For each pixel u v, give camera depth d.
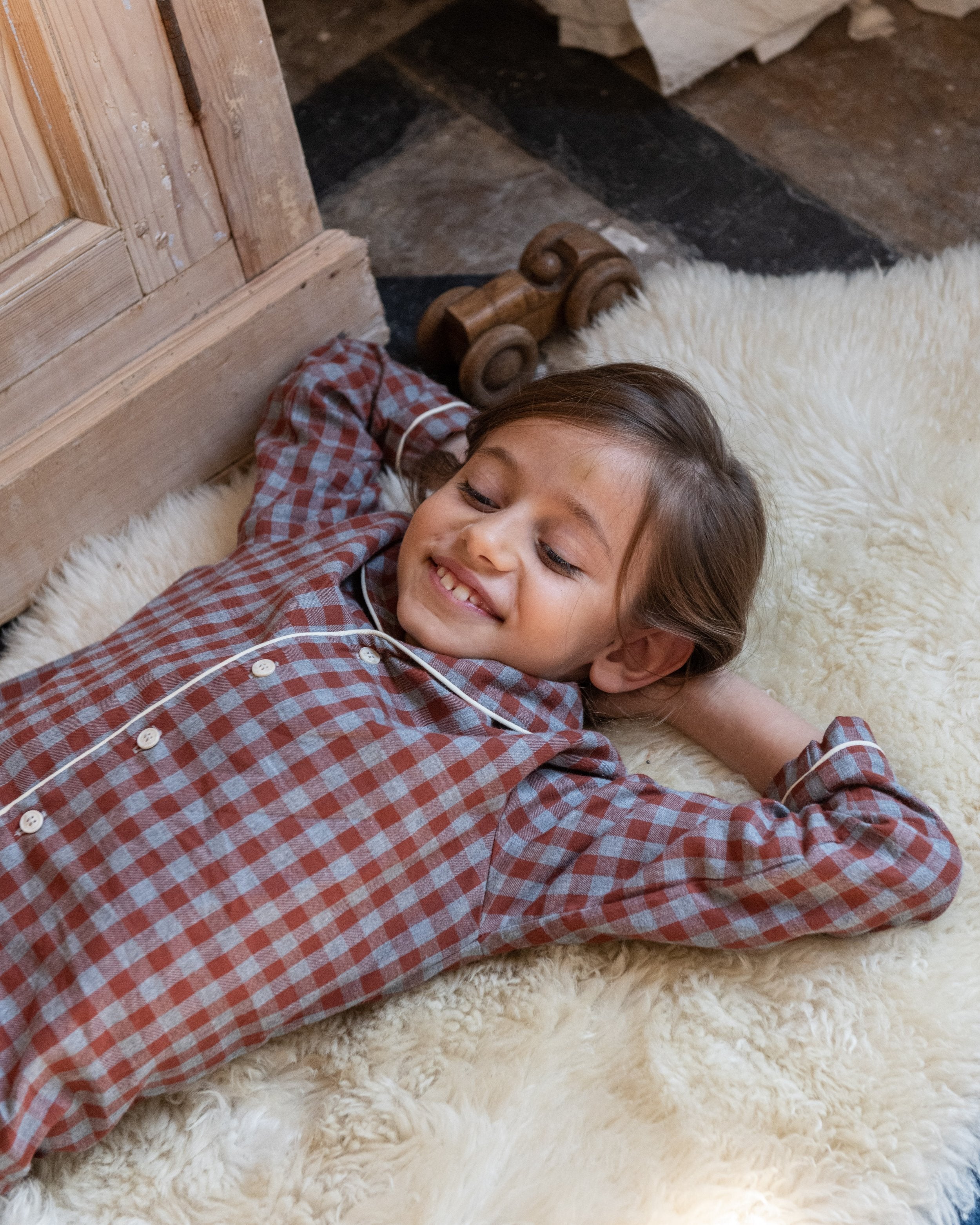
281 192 1.20
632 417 1.02
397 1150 0.84
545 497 0.99
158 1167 0.86
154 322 1.17
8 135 0.98
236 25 1.06
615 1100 0.86
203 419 1.24
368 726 0.93
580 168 1.64
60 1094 0.83
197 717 0.92
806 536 1.17
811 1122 0.84
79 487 1.18
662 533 1.00
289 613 0.98
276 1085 0.90
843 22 1.77
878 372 1.27
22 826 0.89
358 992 0.90
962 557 1.12
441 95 1.74
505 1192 0.82
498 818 0.94
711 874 0.90
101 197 1.05
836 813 0.92
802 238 1.54
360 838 0.90
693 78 1.70
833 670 1.09
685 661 1.06
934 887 0.89
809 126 1.66
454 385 1.42
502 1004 0.92
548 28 1.81
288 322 1.26
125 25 0.99
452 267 1.55
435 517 1.02
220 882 0.87
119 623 1.18
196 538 1.23
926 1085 0.85
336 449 1.21
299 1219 0.82
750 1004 0.90
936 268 1.36
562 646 1.00
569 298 1.37
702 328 1.33
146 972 0.84
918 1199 0.82
